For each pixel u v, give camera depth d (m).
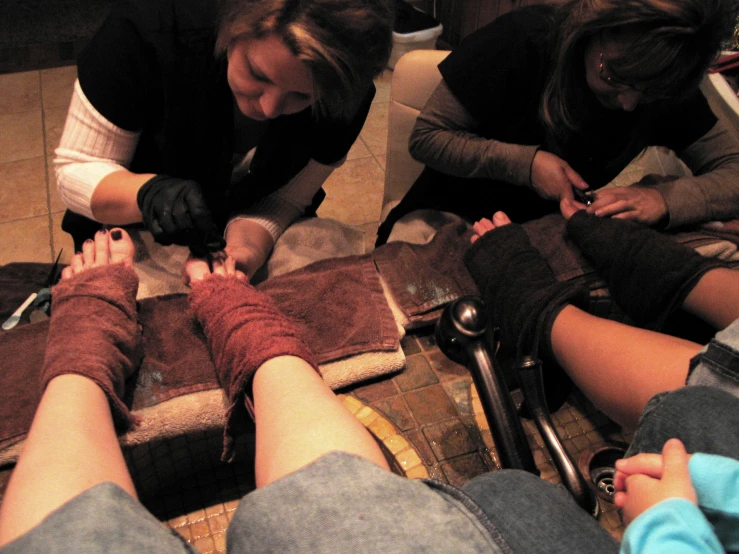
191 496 0.72
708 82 1.31
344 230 1.17
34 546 0.35
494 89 1.03
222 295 0.72
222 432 0.72
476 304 0.58
